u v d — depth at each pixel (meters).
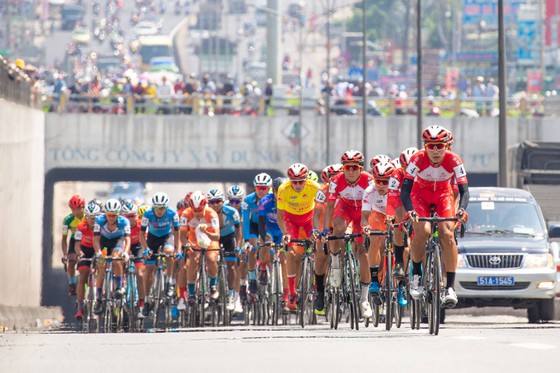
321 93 134.88
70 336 38.47
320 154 126.94
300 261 46.66
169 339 33.97
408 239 37.81
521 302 52.78
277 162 125.81
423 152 34.41
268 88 129.12
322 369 22.91
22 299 98.06
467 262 52.47
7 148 88.81
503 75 72.94
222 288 55.44
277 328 44.53
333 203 40.00
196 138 124.25
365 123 116.69
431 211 34.84
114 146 122.94
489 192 55.19
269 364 24.00
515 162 76.81
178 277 56.78
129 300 56.16
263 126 125.69
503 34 73.69
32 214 107.06
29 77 108.06
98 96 122.69
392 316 38.44
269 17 145.12
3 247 84.50
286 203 46.34
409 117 126.75
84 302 58.84
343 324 44.03
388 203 36.84
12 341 34.31
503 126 73.50
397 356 25.64
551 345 28.47
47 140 121.69
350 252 39.44
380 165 38.41
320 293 41.28
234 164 125.06
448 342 29.89
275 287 52.69
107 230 55.38
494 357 25.17
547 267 52.56
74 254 63.69
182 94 131.00
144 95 126.75
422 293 34.84
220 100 126.62
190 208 54.50
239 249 56.75
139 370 23.14
